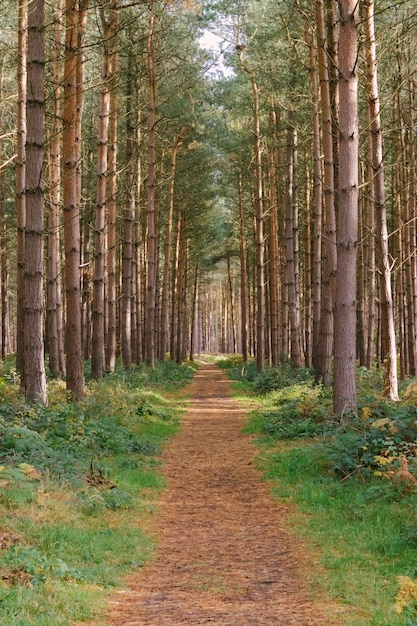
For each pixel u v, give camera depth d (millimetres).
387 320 16953
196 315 104250
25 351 14727
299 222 40406
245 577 7543
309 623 5922
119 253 42656
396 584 6652
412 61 23438
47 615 5770
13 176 34875
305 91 25500
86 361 36250
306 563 7875
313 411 17812
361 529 8734
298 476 12297
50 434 13266
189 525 10008
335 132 19328
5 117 29141
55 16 17641
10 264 50656
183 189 42281
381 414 13094
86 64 28672
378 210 17141
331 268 20125
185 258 57250
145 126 35344
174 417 22312
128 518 9992
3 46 24219
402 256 29547
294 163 30203
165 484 12672
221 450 16516
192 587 7227
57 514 8797
